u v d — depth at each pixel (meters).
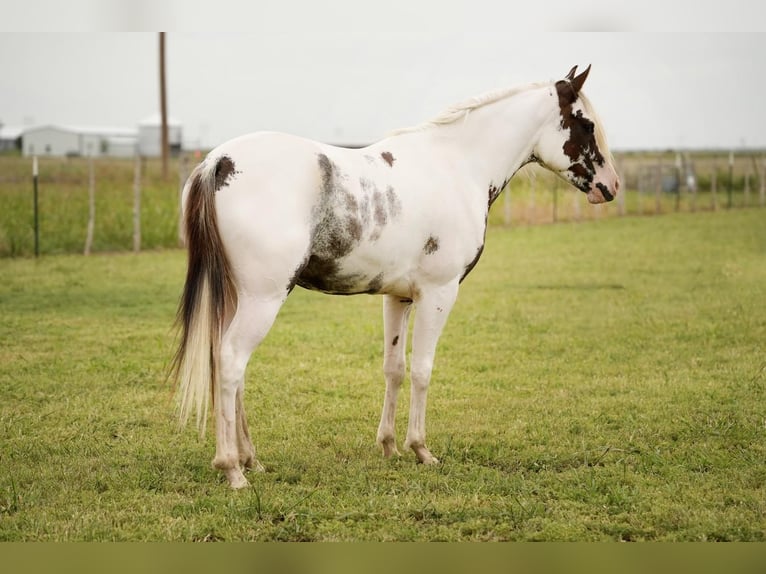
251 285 4.47
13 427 5.91
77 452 5.43
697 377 7.61
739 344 8.91
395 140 5.25
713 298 11.67
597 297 11.90
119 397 6.82
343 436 5.96
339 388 7.29
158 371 7.68
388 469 5.20
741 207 29.69
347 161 4.79
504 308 11.10
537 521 4.36
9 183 22.86
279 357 8.34
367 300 12.06
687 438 5.88
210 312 4.42
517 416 6.46
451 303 5.32
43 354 8.19
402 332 5.45
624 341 9.17
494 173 5.60
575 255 16.70
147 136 60.88
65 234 16.84
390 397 5.48
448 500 4.62
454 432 6.06
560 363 8.21
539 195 26.30
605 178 5.88
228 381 4.54
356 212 4.71
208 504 4.47
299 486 4.82
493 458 5.46
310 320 10.40
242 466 5.09
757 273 14.02
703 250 17.22
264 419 6.36
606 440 5.84
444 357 8.48
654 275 13.96
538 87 5.77
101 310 10.62
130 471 5.06
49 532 4.11
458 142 5.47
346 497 4.66
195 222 4.44
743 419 6.27
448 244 5.19
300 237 4.49
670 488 4.85
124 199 19.61
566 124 5.77
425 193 5.07
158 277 13.54
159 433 5.94
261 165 4.46
